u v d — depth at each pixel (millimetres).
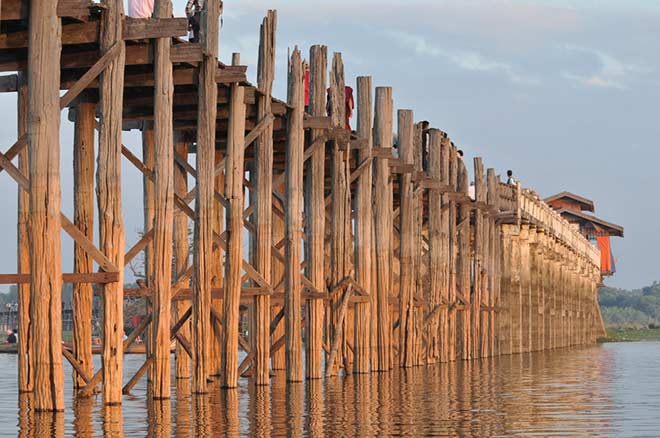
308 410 35656
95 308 110625
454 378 51781
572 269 111750
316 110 46094
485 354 74188
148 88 39062
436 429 31922
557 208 148250
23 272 37812
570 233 107438
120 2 32844
